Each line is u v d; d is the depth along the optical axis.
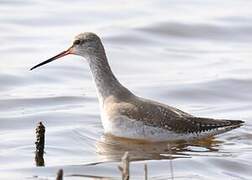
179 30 24.47
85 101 18.95
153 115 16.02
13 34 23.72
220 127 16.08
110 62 21.95
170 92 19.70
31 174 14.04
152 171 14.32
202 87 20.02
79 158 15.01
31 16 25.17
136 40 23.72
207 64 21.86
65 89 19.89
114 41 23.55
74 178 13.84
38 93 19.48
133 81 20.47
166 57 22.50
